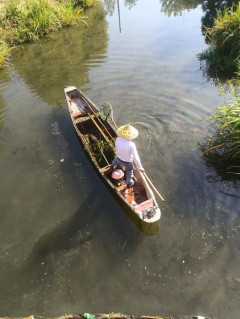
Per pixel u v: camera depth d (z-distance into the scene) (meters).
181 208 4.68
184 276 3.77
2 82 8.85
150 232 4.36
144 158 5.70
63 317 3.18
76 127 6.14
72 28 12.77
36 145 6.24
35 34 11.96
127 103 7.44
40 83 8.64
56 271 3.96
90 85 8.32
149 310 3.44
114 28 12.54
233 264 3.85
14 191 5.21
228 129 5.80
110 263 4.00
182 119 6.72
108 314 3.19
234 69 8.53
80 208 4.83
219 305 3.43
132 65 9.32
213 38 9.54
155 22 12.92
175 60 9.47
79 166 5.66
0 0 13.17
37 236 4.45
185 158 5.64
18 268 4.04
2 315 3.51
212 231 4.29
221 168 5.37
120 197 4.66
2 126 6.86
